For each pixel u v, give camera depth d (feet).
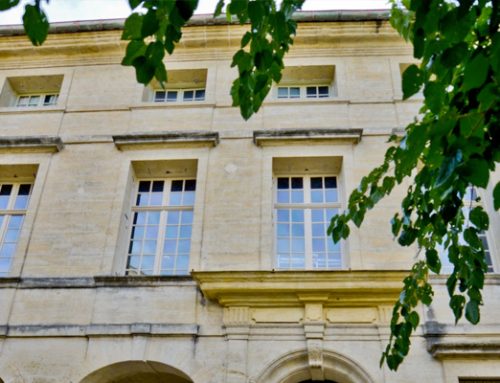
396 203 33.65
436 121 12.44
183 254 34.55
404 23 20.92
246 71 15.02
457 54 12.03
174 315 30.14
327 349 28.32
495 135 12.25
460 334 28.37
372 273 28.81
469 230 17.89
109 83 42.04
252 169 35.86
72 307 30.89
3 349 29.66
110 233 33.88
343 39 42.39
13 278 31.83
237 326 29.14
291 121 38.63
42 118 40.45
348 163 35.86
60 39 43.73
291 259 33.83
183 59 42.80
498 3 11.76
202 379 28.09
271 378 28.12
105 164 37.11
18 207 37.52
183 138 37.19
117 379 30.86
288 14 13.92
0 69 43.86
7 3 11.61
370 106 38.99
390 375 27.43
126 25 12.37
